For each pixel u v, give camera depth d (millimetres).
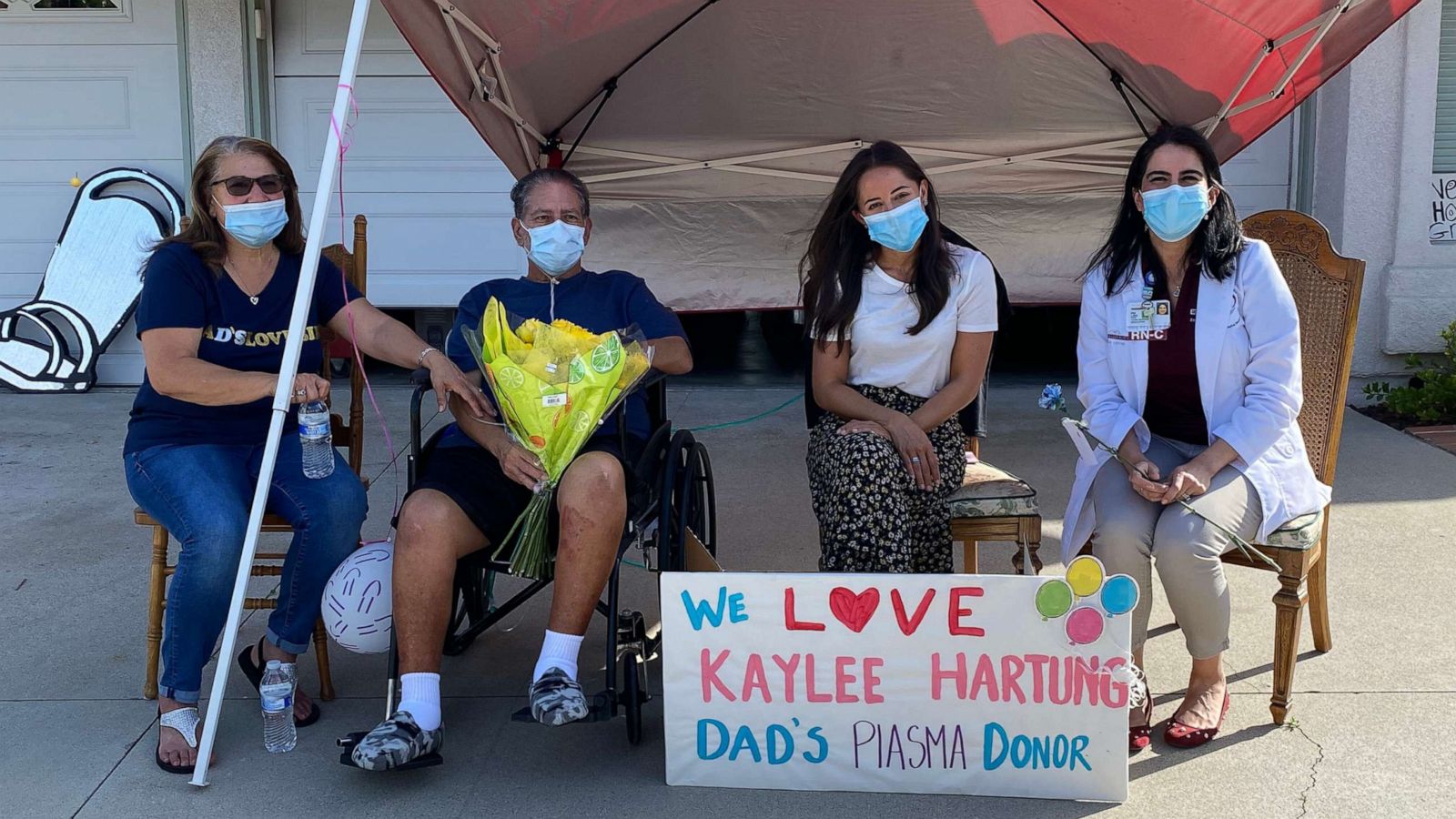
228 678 3391
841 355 3396
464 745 3072
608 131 4711
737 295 5789
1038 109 4711
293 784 2891
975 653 2732
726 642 2793
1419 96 6367
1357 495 4871
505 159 4395
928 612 2727
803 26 4258
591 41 4008
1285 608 3016
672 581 2785
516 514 3053
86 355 6797
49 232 6895
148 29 6734
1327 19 3619
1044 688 2727
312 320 3336
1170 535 2926
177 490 3041
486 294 3463
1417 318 6504
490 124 4121
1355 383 6660
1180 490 2947
